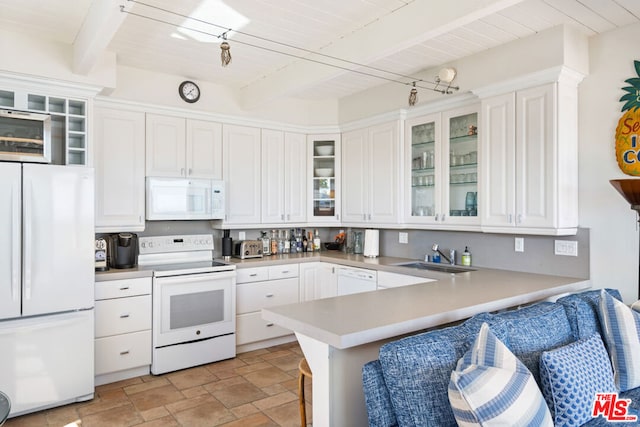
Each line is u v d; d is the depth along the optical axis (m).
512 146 2.97
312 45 3.12
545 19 2.64
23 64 2.86
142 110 3.65
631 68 2.68
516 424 1.24
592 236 2.83
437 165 3.64
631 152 2.66
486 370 1.32
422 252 4.03
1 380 2.63
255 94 4.02
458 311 1.99
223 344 3.73
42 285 2.76
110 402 2.92
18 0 2.45
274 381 3.28
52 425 2.61
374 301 2.15
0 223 2.62
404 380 1.42
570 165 2.84
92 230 2.98
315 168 4.74
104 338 3.17
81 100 3.14
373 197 4.21
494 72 3.09
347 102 4.49
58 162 3.22
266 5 2.54
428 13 2.38
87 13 2.60
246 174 4.28
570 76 2.79
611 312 2.04
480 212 3.27
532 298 2.40
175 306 3.46
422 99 3.66
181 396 3.01
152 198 3.63
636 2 2.42
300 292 4.29
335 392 1.70
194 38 3.02
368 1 2.48
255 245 4.28
